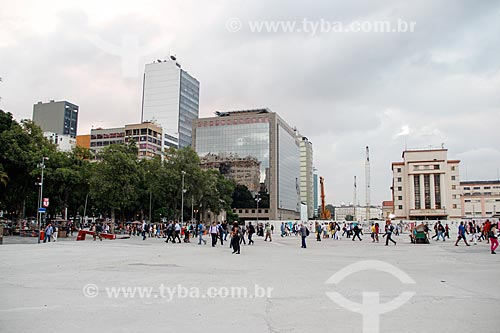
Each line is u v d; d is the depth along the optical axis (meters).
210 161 151.62
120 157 56.34
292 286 11.21
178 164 66.50
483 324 7.19
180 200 68.31
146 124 143.75
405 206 111.06
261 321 7.42
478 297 9.64
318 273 14.02
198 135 155.12
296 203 172.12
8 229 47.72
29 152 48.50
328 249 27.39
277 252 24.52
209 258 19.91
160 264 16.88
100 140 153.00
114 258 19.39
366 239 46.06
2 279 12.34
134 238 44.88
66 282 11.78
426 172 109.56
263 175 145.88
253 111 157.38
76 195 64.62
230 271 14.56
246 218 143.88
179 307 8.58
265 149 147.25
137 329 6.88
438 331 6.77
